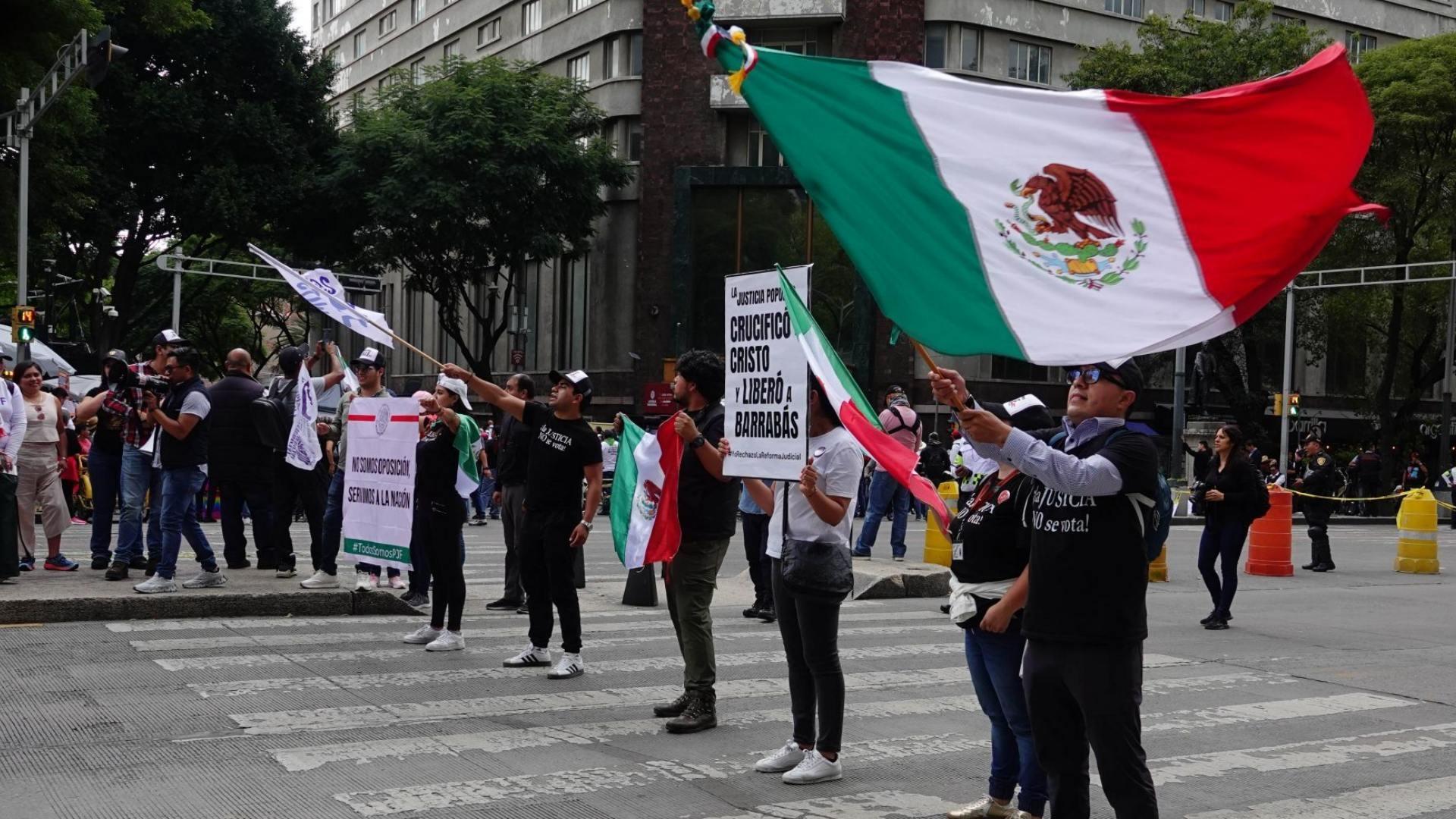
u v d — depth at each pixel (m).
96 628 9.60
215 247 45.12
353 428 9.80
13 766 5.90
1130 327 4.37
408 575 11.85
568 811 5.37
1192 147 4.49
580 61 43.59
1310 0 45.69
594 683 8.09
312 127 39.09
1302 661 10.02
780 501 6.04
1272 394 43.16
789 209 38.69
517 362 37.97
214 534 17.25
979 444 4.33
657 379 39.62
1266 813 5.77
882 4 38.09
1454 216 38.44
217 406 11.94
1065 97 4.64
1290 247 4.37
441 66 38.78
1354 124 4.36
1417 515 18.59
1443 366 43.66
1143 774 4.11
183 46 35.94
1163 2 43.19
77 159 33.56
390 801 5.45
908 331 4.63
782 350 5.79
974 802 5.60
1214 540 11.84
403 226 36.19
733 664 9.01
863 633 10.74
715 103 39.25
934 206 4.71
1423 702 8.44
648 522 7.80
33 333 25.53
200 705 7.18
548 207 37.09
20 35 26.16
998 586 5.07
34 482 11.83
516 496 11.42
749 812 5.43
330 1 65.00
